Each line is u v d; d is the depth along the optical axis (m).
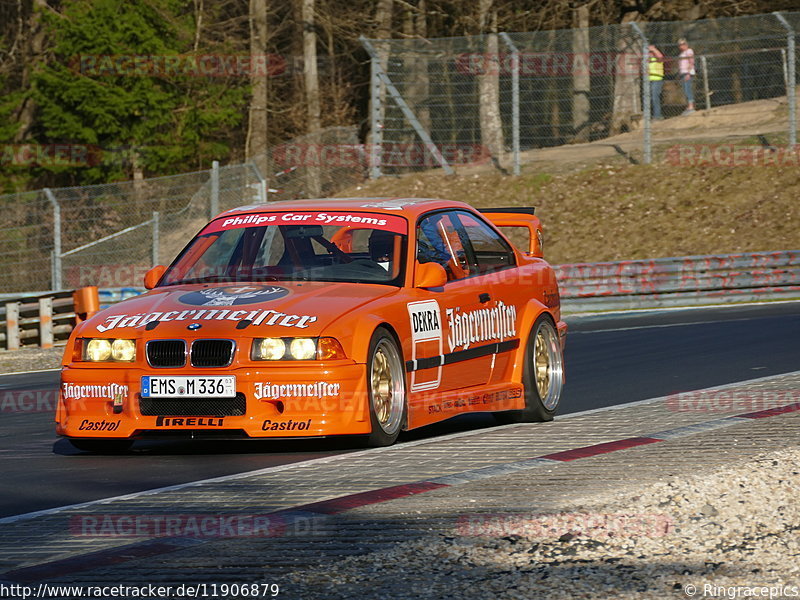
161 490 18.89
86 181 108.50
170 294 23.80
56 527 16.44
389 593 12.73
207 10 124.00
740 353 39.00
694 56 86.44
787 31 84.38
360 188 86.38
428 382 23.62
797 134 82.94
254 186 75.12
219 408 21.59
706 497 16.75
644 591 12.59
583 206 81.94
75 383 22.42
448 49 86.44
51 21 107.75
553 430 24.31
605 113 89.38
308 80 127.56
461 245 26.12
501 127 88.31
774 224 75.69
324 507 16.97
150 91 106.62
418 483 18.50
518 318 26.58
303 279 24.16
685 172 82.69
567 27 123.62
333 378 21.41
